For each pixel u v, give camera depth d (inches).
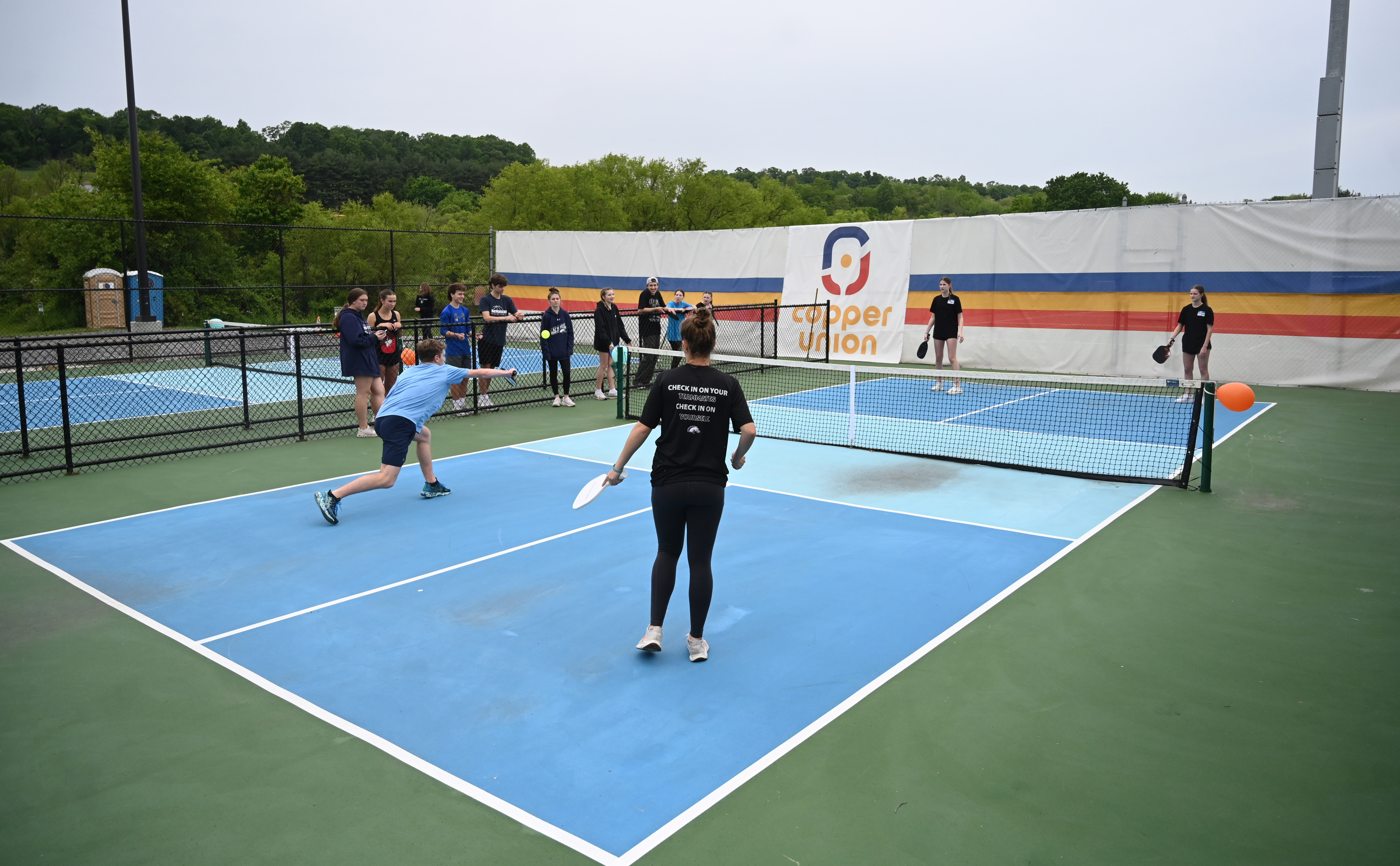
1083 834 141.9
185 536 301.3
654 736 173.3
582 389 635.5
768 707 184.5
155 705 186.5
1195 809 148.7
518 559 276.5
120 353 836.6
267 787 156.7
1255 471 384.8
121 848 139.8
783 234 820.6
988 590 249.8
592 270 950.4
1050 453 426.6
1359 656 207.3
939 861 135.3
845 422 512.1
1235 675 198.1
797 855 136.7
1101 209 666.2
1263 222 609.0
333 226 1660.9
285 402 579.5
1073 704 185.3
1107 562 272.4
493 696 189.9
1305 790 154.1
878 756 165.5
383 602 241.8
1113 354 674.8
